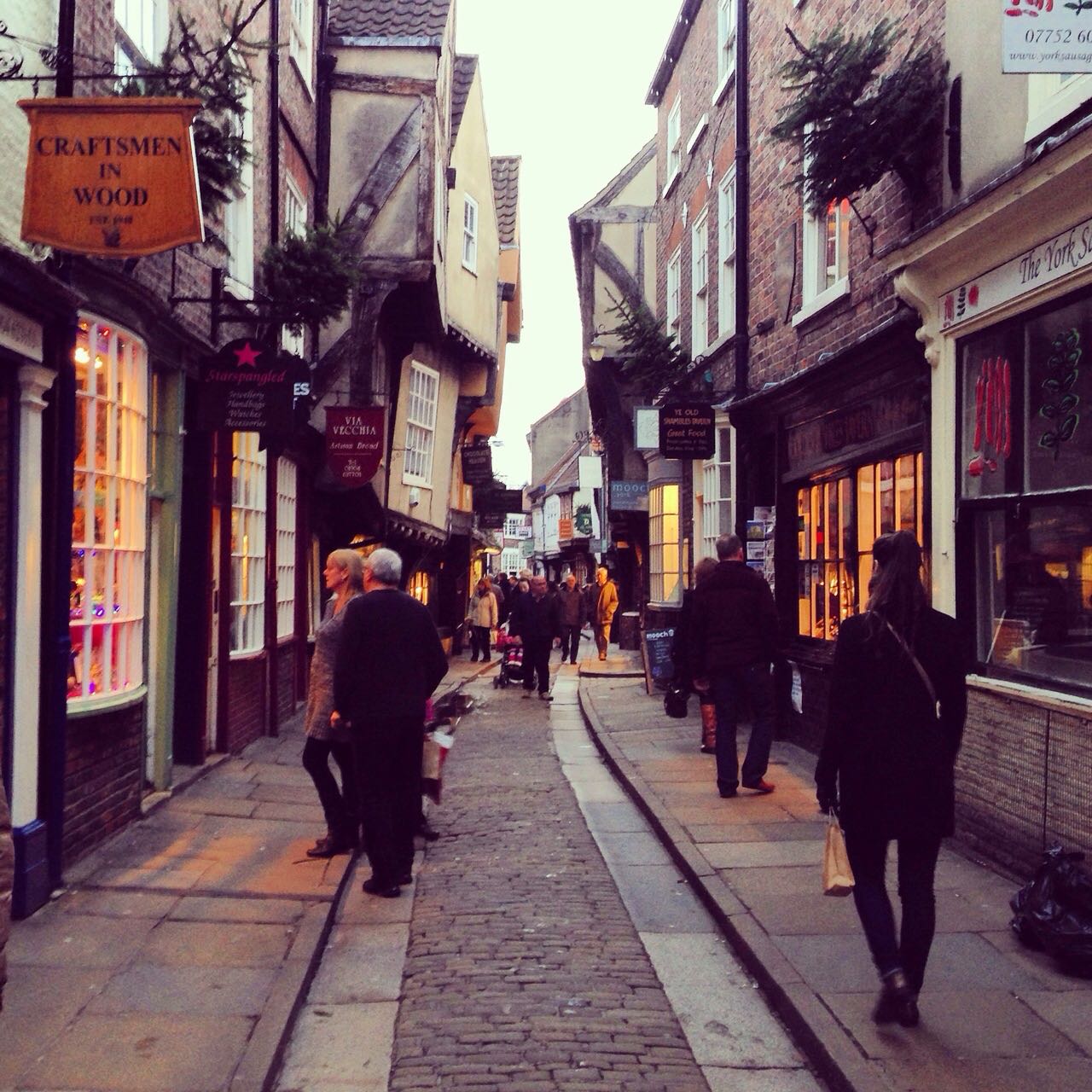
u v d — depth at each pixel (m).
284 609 13.10
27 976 4.84
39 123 5.54
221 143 7.11
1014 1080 3.86
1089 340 5.90
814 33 10.59
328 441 13.05
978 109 7.22
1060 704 5.85
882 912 4.36
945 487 7.45
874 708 4.40
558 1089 4.00
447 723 8.00
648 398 16.62
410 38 14.76
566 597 24.20
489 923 5.86
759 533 11.91
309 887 6.23
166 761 8.37
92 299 6.64
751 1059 4.29
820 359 10.29
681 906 6.23
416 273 14.55
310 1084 4.07
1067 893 5.03
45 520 6.00
